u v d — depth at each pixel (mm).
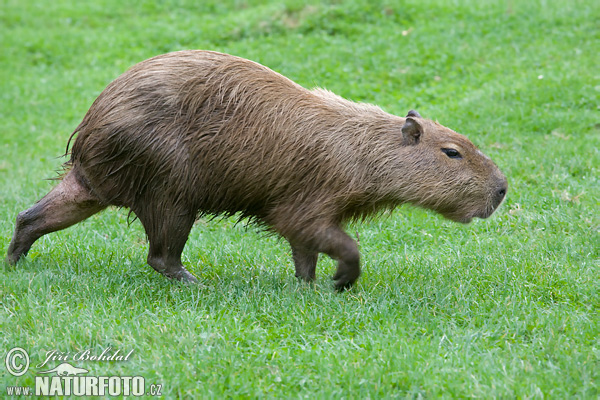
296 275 18797
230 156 16984
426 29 43375
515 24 43062
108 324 15141
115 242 22344
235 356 13906
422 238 22156
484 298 17109
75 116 39906
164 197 17328
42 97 42781
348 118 17312
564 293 17062
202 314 15891
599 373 13109
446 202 17375
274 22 46812
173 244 17922
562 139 28656
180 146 16906
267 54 42562
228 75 17219
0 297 16797
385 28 44531
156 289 17891
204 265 20141
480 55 39656
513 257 19344
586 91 32906
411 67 39375
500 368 13383
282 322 15922
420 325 15570
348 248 16891
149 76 16953
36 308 15867
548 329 14992
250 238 22703
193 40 47844
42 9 57719
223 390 12914
